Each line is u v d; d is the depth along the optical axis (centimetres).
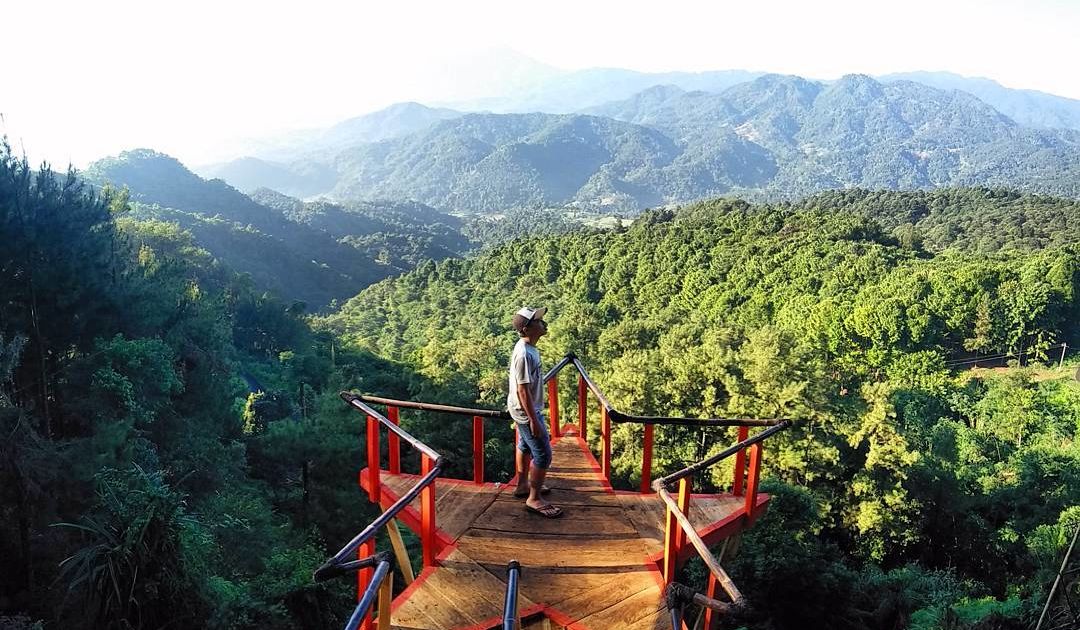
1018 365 8088
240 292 8462
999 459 5075
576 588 545
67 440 1945
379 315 13962
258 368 6788
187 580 1091
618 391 3475
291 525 2552
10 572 1541
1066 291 8019
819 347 6825
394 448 745
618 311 9688
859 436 3212
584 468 784
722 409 3512
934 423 5678
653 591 541
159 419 2441
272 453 2686
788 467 3147
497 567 572
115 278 2475
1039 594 1927
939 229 15412
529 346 643
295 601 1875
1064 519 2961
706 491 3416
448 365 4484
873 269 8856
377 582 366
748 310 8656
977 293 7931
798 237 10744
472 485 730
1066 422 5450
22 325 2083
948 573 3003
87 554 1005
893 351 7025
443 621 499
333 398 2839
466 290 14088
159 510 1044
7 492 1562
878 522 3059
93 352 2333
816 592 2152
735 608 346
